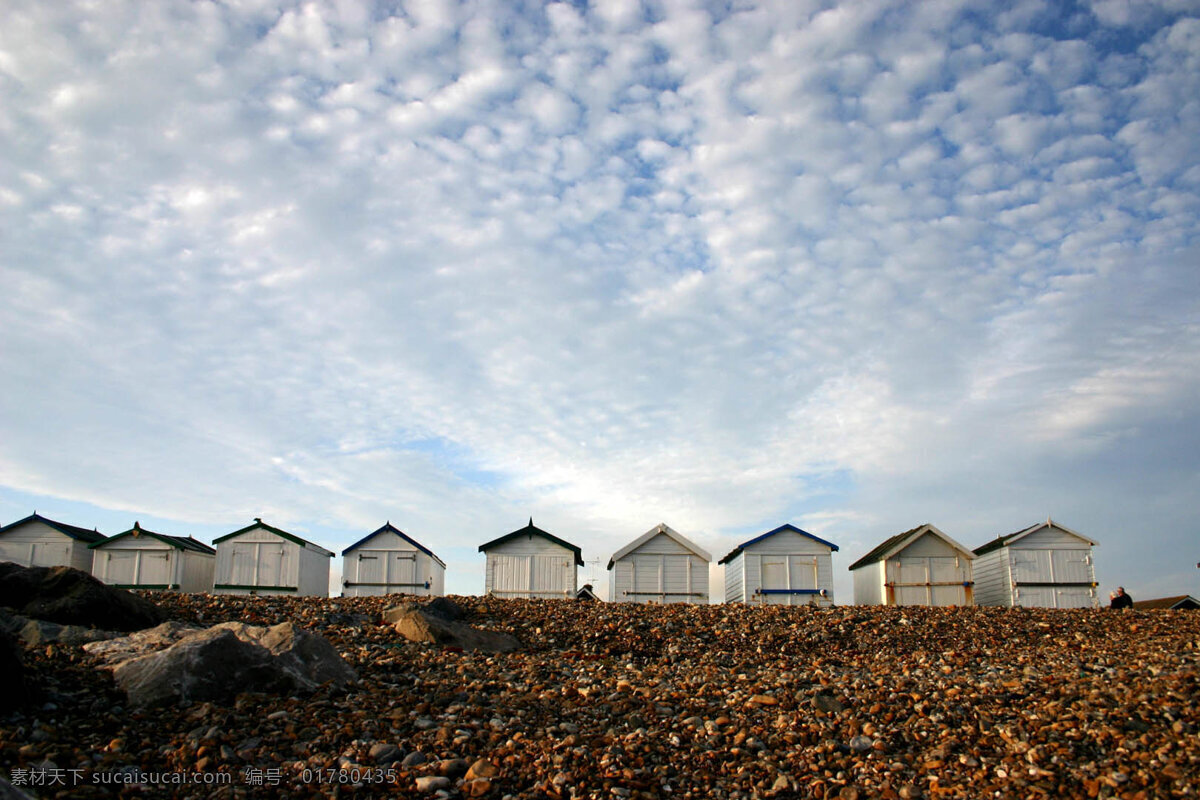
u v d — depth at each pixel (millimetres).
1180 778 10148
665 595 33000
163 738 10406
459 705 12938
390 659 16578
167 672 11797
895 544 34188
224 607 23094
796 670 18438
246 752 10164
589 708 13492
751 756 11680
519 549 33625
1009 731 12148
